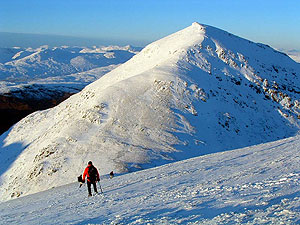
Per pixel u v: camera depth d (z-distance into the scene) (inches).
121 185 602.5
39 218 401.4
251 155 669.3
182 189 414.0
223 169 545.3
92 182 538.3
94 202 454.0
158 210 303.3
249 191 317.1
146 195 418.3
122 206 371.2
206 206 284.0
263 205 248.1
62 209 448.1
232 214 236.5
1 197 1533.0
